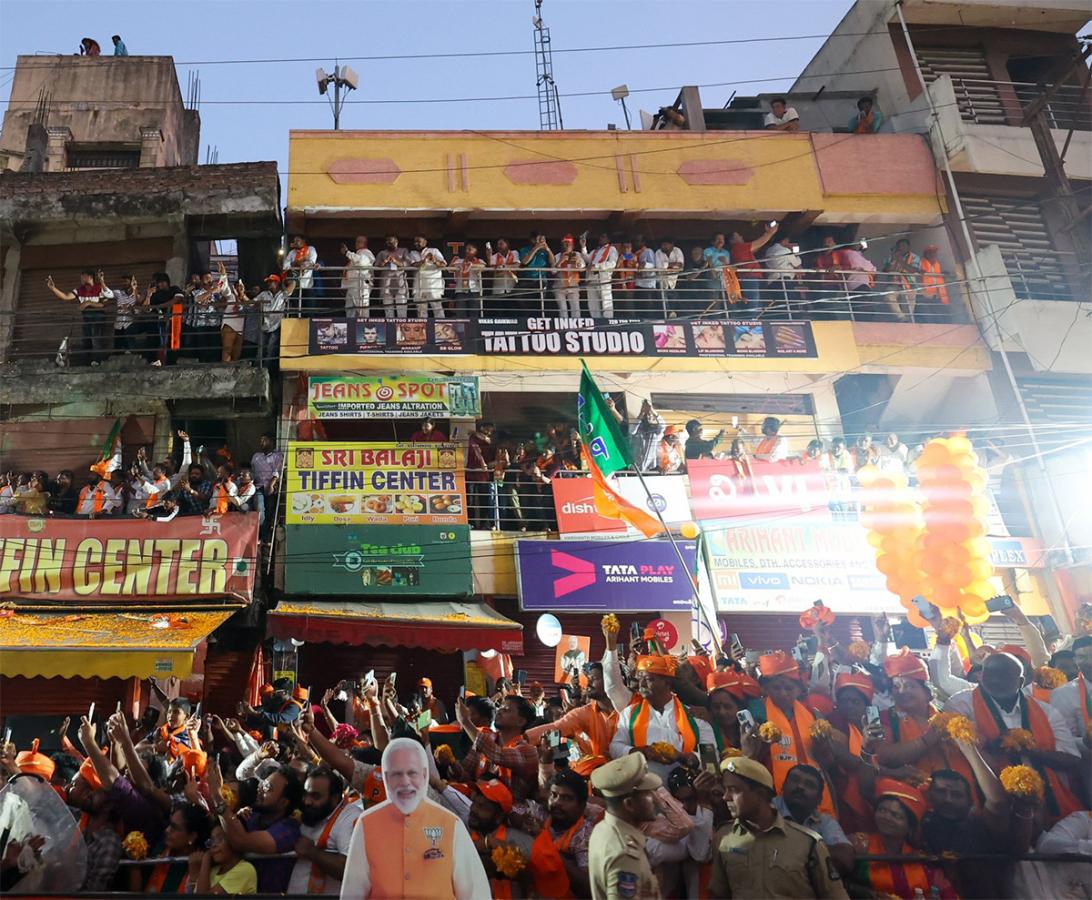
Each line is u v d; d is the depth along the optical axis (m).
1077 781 6.93
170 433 16.03
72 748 9.00
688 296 18.02
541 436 16.98
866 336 17.38
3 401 15.55
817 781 6.27
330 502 14.80
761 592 14.99
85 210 17.16
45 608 13.18
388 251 16.98
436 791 6.66
